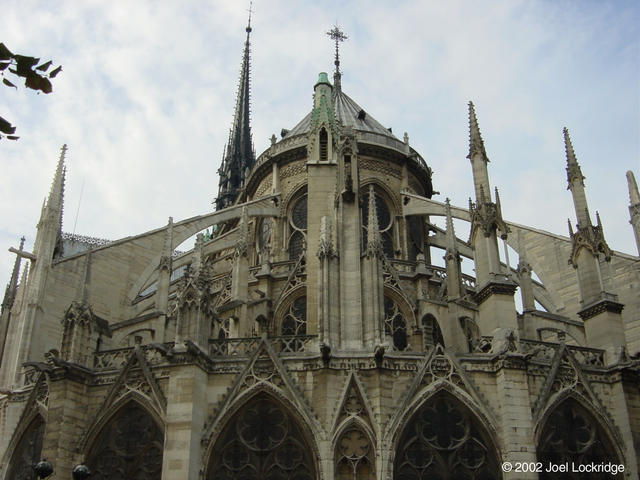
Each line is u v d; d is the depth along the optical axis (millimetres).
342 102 57875
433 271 43938
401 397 28297
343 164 32938
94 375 30688
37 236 38469
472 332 37656
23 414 31812
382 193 50938
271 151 54000
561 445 28812
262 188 54906
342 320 29734
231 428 28391
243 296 38125
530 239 45219
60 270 38625
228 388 28766
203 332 29625
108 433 29516
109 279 40781
